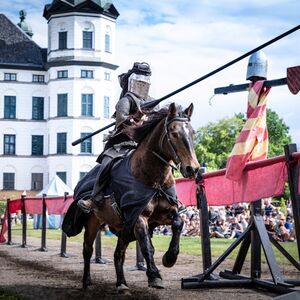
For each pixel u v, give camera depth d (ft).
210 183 25.98
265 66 23.84
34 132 234.99
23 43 241.55
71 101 223.92
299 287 22.86
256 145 23.20
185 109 19.52
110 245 54.44
